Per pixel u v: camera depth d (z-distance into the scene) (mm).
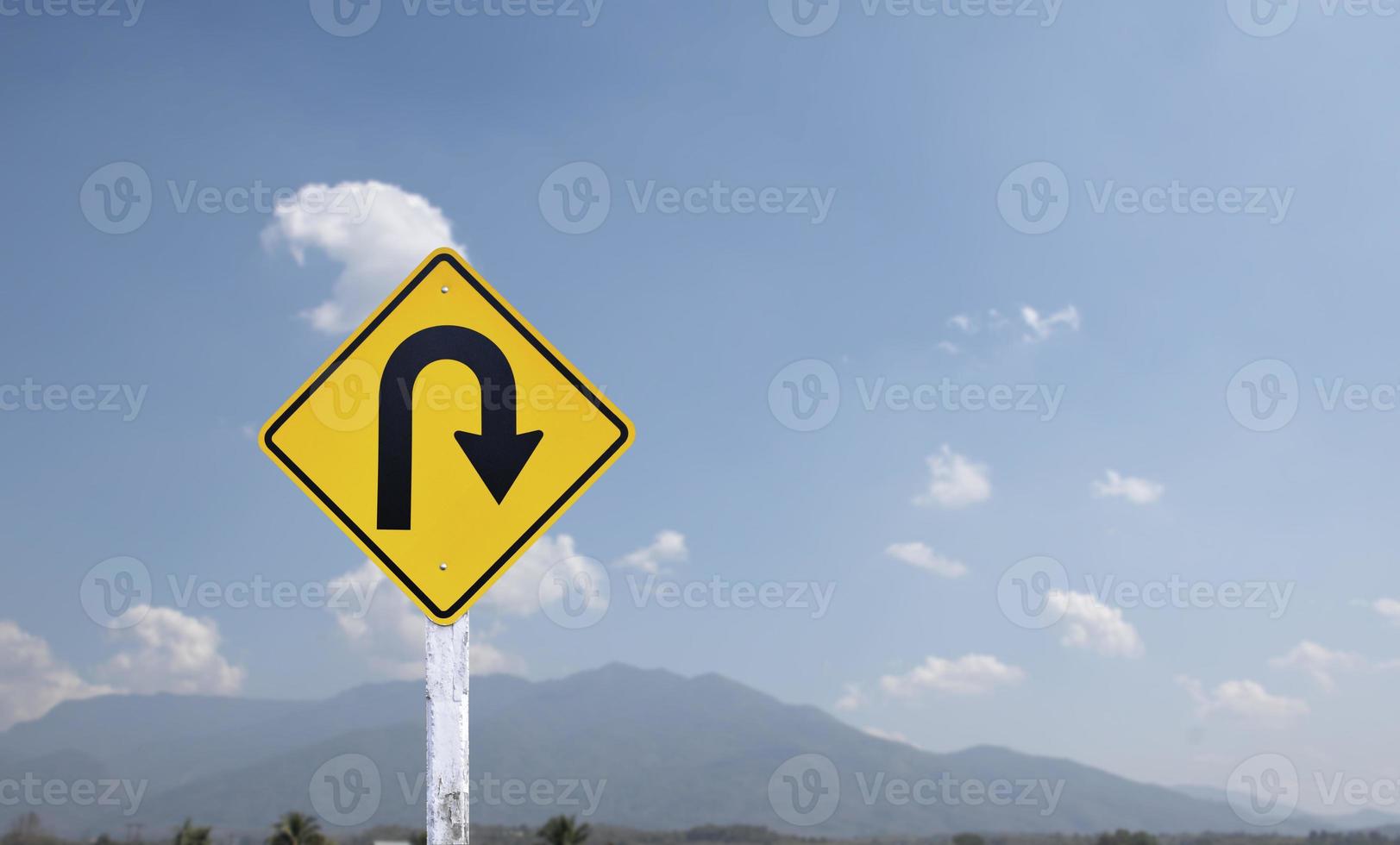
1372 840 190500
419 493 4520
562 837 112688
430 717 4328
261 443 4465
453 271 4691
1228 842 191375
